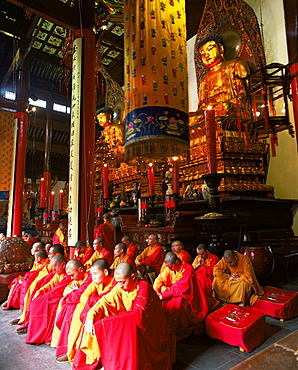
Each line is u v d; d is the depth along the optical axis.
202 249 5.49
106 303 3.13
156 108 6.48
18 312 5.57
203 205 8.69
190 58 16.38
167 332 3.15
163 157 8.68
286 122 7.48
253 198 8.20
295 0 7.64
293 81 7.51
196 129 10.90
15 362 3.54
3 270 6.48
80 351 3.18
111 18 11.15
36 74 24.22
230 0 13.48
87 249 6.42
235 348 3.75
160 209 10.27
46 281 4.69
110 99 20.36
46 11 7.54
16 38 15.31
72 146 7.20
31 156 27.62
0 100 13.01
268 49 12.52
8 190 14.40
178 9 7.20
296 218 10.62
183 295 4.02
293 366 1.96
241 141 10.26
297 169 10.98
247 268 4.98
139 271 6.14
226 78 12.23
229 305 4.45
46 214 13.87
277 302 4.71
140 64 6.71
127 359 2.70
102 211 11.41
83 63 7.56
